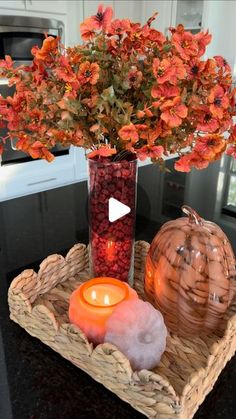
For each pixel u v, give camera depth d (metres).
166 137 0.56
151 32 0.58
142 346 0.51
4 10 2.52
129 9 3.64
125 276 0.74
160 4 3.48
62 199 1.24
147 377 0.45
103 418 0.48
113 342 0.52
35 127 0.56
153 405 0.46
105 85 0.57
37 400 0.51
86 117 0.55
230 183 1.39
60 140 0.57
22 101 0.56
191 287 0.56
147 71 0.56
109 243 0.70
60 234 1.00
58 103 0.51
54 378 0.54
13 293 0.62
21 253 0.89
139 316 0.53
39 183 2.47
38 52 0.56
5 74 0.60
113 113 0.52
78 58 0.56
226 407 0.50
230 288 0.58
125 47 0.58
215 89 0.51
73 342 0.53
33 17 2.53
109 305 0.57
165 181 1.39
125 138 0.52
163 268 0.58
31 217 1.10
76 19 3.19
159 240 0.61
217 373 0.54
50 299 0.69
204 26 3.36
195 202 1.20
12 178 2.33
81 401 0.51
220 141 0.52
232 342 0.57
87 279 0.76
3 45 2.44
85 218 1.10
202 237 0.58
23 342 0.61
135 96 0.58
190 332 0.59
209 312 0.57
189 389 0.45
